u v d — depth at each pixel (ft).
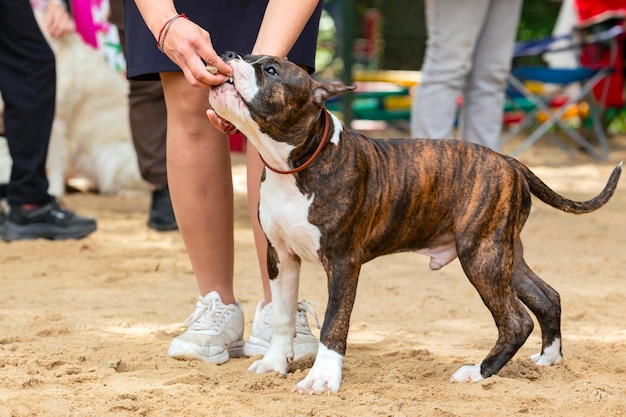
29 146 26.43
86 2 36.94
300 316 16.11
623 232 29.25
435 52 28.78
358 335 17.89
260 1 15.83
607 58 45.83
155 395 13.42
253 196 16.02
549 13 67.26
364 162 13.84
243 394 13.55
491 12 29.45
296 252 14.26
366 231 13.96
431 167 14.32
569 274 23.61
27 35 25.75
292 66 13.43
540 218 31.50
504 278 14.40
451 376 14.70
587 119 50.24
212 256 16.26
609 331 18.31
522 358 15.88
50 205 27.04
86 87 35.06
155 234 28.25
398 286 22.12
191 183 15.89
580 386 14.07
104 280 22.44
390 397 13.60
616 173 15.40
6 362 14.99
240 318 16.42
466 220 14.34
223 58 13.42
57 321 18.37
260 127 13.30
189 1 15.53
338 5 51.93
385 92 53.01
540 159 46.29
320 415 12.71
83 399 13.24
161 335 17.57
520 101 50.93
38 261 24.47
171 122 15.94
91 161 35.73
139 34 15.49
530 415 12.91
